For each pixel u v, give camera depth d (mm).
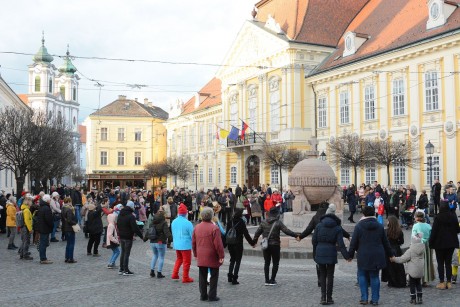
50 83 91000
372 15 41688
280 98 43625
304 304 9734
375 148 29656
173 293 10875
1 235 23234
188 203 27641
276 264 11547
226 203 26672
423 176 31609
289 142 41688
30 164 31047
